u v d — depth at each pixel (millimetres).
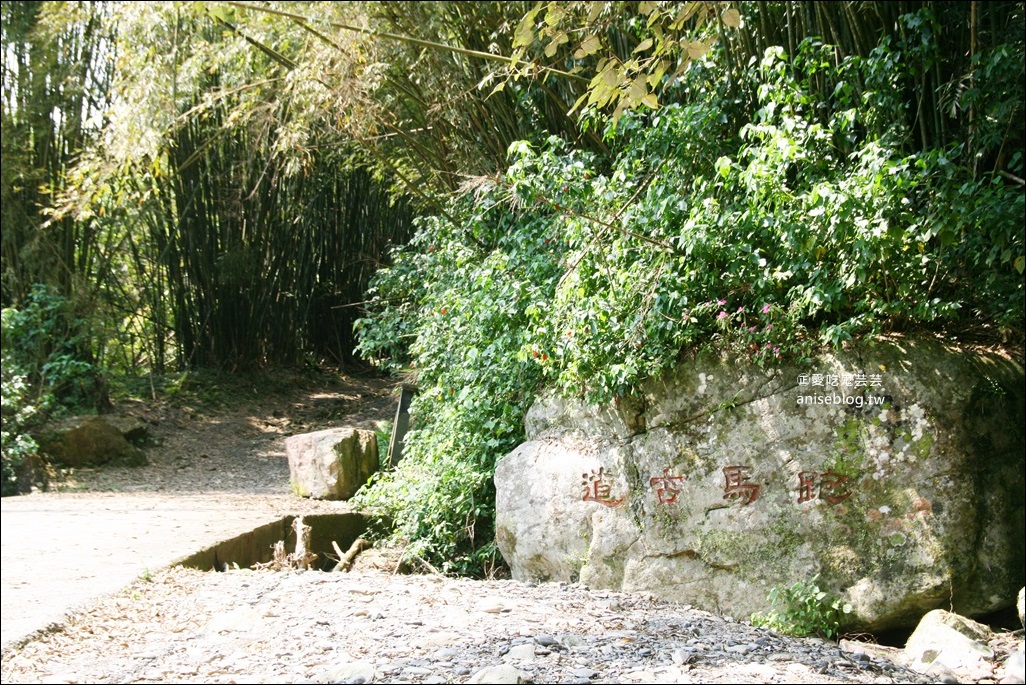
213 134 13391
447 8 7590
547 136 7773
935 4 5719
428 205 9773
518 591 5160
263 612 4344
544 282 6859
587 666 3436
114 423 11992
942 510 5133
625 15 6629
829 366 5418
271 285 16281
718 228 5488
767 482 5449
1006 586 5137
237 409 14680
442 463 7492
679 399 5754
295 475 9562
